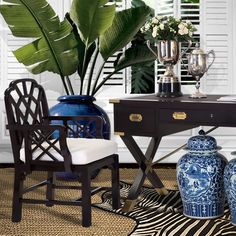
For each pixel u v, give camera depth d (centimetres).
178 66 575
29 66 520
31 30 496
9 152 581
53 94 576
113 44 519
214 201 389
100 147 386
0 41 577
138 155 415
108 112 576
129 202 408
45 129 370
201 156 390
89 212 374
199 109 385
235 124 376
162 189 448
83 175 371
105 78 537
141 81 579
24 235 360
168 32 425
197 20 575
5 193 461
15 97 572
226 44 577
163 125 402
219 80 578
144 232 364
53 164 375
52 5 574
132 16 515
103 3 490
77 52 510
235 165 372
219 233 361
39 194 457
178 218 391
